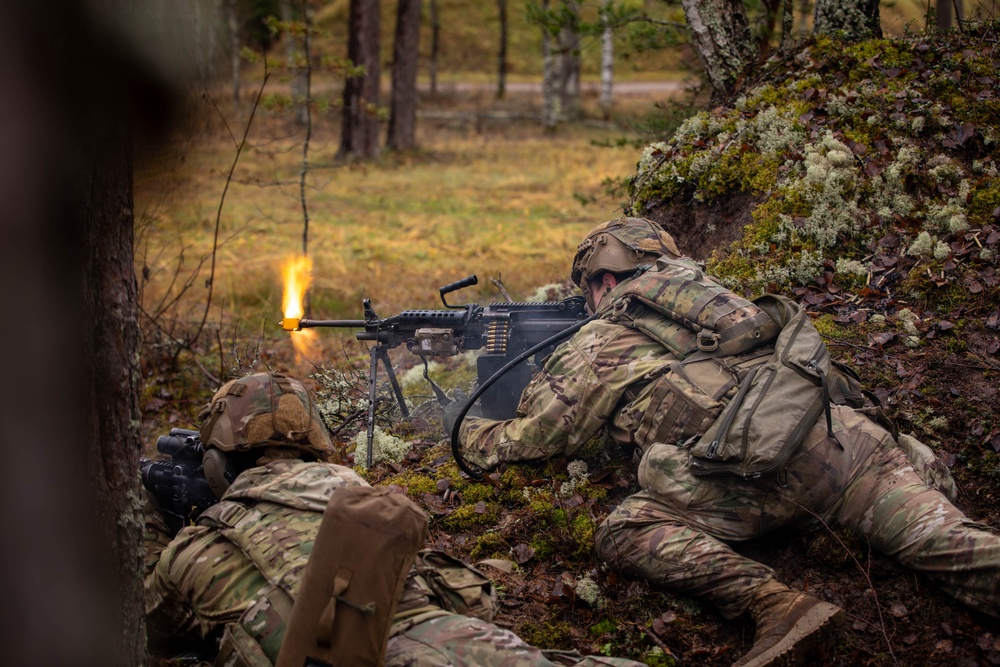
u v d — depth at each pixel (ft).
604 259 12.76
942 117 16.42
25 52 5.47
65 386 5.91
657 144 18.86
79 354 6.29
